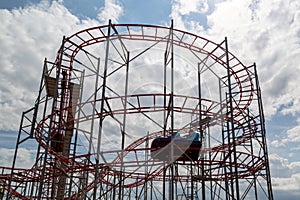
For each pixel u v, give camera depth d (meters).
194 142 16.84
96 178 15.37
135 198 27.09
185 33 19.66
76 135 21.38
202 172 19.25
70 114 22.03
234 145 17.69
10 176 19.47
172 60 18.05
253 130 21.28
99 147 15.77
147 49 19.94
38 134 19.11
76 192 21.72
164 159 17.11
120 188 18.88
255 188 21.73
